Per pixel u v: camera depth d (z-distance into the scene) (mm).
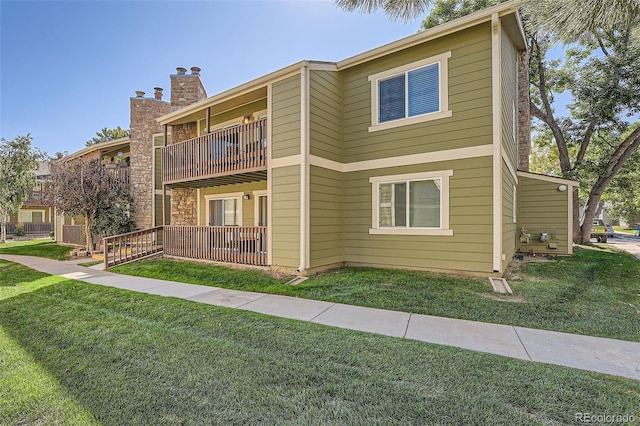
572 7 2873
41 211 29719
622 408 2324
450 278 6598
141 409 2475
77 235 15922
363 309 5035
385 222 8117
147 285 6965
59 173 12781
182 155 10320
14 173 18969
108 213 13258
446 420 2223
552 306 4902
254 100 9688
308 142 7523
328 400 2510
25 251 14320
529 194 11227
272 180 8039
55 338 4023
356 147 8531
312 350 3434
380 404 2434
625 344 3580
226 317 4602
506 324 4266
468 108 6934
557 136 15688
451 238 7117
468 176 6922
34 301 5816
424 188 7555
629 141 14164
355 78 8555
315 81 7832
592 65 13703
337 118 8602
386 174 8031
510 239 8555
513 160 9586
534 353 3340
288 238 7699
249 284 6801
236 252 8719
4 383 2924
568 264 8617
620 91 12680
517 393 2531
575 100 15336
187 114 10812
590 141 16875
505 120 7520
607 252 11781
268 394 2621
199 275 7719
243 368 3072
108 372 3088
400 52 7836
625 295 5602
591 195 15164
